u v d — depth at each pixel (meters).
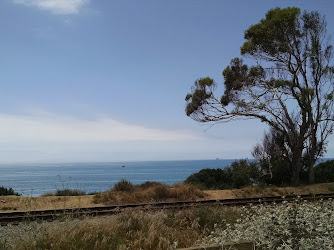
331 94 25.95
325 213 6.33
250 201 16.33
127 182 20.95
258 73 26.88
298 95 25.88
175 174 105.12
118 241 6.67
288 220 5.81
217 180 27.38
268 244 5.35
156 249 6.88
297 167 26.59
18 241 6.53
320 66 26.34
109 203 16.88
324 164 30.91
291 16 25.50
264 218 5.97
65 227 7.09
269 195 20.12
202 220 9.47
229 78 27.62
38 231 6.97
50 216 11.95
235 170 27.08
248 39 27.77
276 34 26.17
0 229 9.02
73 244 6.24
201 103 28.03
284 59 27.02
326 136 26.72
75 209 12.73
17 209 15.05
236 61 27.64
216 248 5.02
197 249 4.99
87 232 6.92
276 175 27.00
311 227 5.55
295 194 20.41
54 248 6.10
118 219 8.62
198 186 23.31
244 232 6.09
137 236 7.45
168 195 18.56
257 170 27.19
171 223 9.22
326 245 5.16
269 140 28.12
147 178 78.62
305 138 26.95
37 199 17.14
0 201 16.22
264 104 26.38
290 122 26.45
